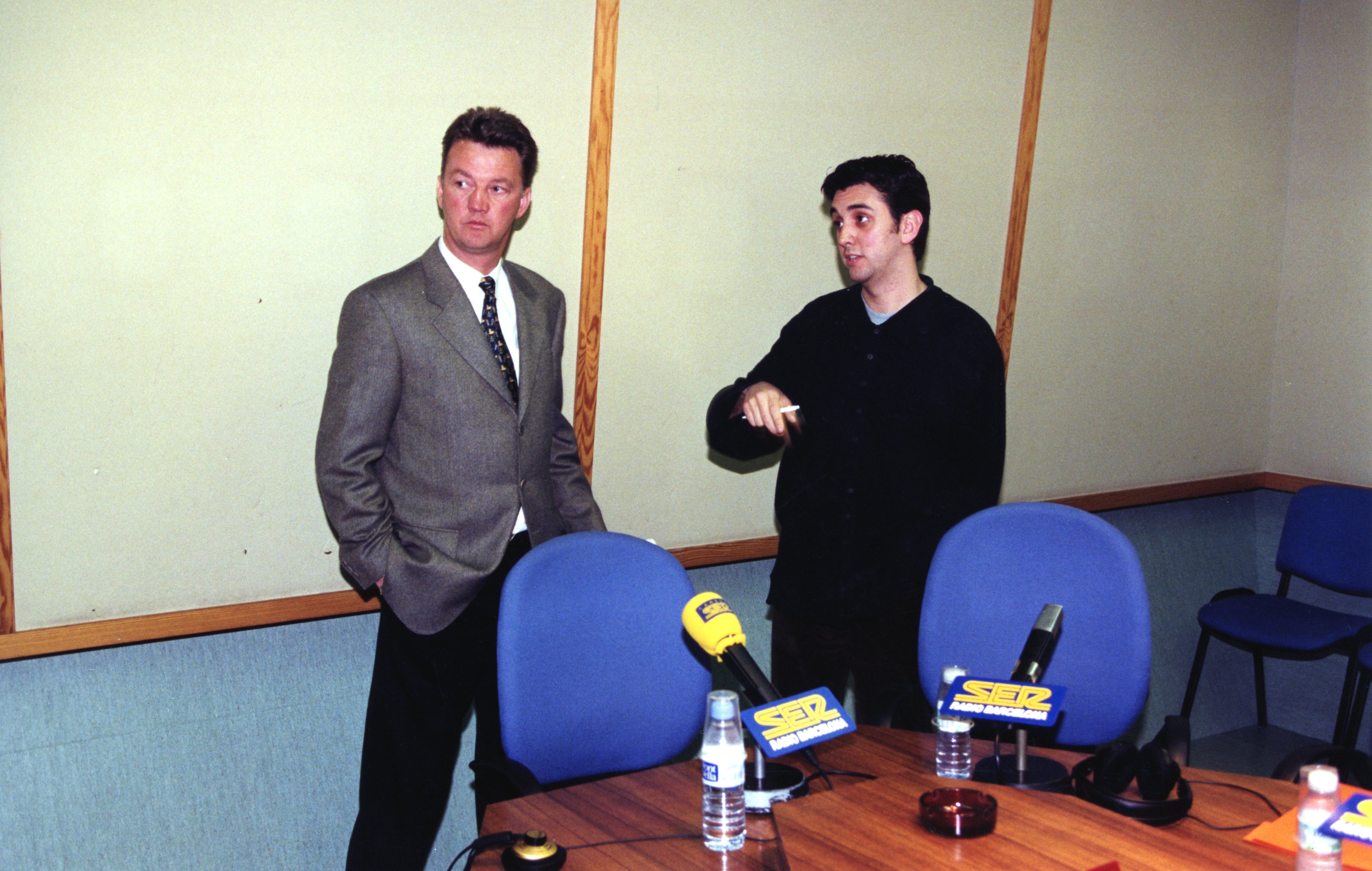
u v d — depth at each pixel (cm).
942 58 310
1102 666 211
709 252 283
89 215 209
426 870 263
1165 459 387
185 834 236
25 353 207
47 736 221
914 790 159
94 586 220
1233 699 405
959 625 216
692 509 294
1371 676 324
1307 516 362
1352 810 136
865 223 264
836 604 275
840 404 275
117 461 219
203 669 239
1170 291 375
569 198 260
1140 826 146
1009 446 348
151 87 212
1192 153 370
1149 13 351
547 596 196
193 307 221
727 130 279
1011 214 332
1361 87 376
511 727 191
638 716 201
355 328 216
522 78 249
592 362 270
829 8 289
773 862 139
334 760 255
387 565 218
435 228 245
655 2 263
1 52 198
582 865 139
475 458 224
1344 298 387
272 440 234
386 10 232
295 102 226
